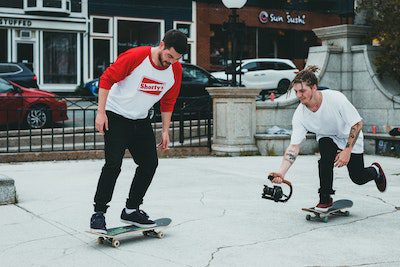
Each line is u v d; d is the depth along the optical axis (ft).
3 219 18.24
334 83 41.11
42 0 85.40
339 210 18.25
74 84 89.76
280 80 77.71
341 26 40.75
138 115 14.80
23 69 54.70
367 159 35.06
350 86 41.11
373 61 40.06
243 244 15.03
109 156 14.64
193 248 14.66
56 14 86.89
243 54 103.24
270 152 37.65
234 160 34.65
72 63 89.76
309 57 42.11
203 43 99.66
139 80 14.32
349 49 41.06
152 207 19.90
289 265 13.23
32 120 43.09
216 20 100.73
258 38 105.29
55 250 14.56
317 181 26.07
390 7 38.88
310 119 16.48
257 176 27.58
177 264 13.32
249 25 103.71
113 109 14.66
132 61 14.11
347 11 42.27
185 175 27.84
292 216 18.47
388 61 38.65
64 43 88.99
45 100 43.60
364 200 21.17
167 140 15.87
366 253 14.19
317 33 42.78
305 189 23.76
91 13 90.68
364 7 40.50
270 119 39.11
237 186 24.57
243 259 13.70
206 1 99.71
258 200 21.30
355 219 17.99
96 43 92.07
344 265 13.21
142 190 15.37
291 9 108.06
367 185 24.77
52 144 34.50
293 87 16.19
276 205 20.30
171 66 14.73
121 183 25.34
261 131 39.01
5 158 33.04
